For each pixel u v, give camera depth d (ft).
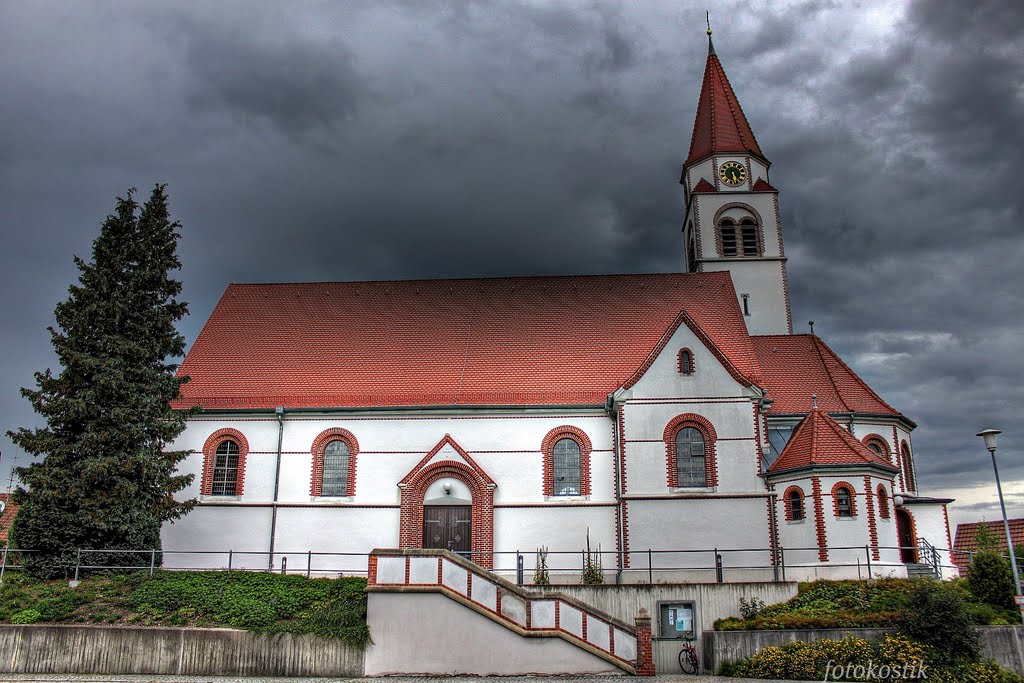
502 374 136.26
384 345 143.43
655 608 102.53
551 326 145.07
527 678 87.30
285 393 135.13
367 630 89.81
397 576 91.56
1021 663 88.22
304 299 153.48
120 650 88.94
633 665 90.07
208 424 132.36
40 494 105.81
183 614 93.50
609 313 147.02
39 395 110.73
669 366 125.80
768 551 117.19
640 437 123.24
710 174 177.99
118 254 119.14
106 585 100.99
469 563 91.91
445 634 89.86
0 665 88.58
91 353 113.80
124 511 108.88
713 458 121.60
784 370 147.54
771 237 172.55
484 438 129.29
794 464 117.50
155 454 114.83
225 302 153.89
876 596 99.25
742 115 183.01
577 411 129.18
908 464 144.36
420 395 132.87
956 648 86.69
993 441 99.19
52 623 92.48
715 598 102.58
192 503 119.24
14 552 108.27
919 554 125.29
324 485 129.90
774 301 169.89
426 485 126.11
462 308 149.69
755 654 90.07
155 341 118.93
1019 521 168.04
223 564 126.52
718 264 172.04
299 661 88.53
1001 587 103.09
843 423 138.92
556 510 125.29
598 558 122.83
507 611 90.63
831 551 112.06
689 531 119.03
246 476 130.11
